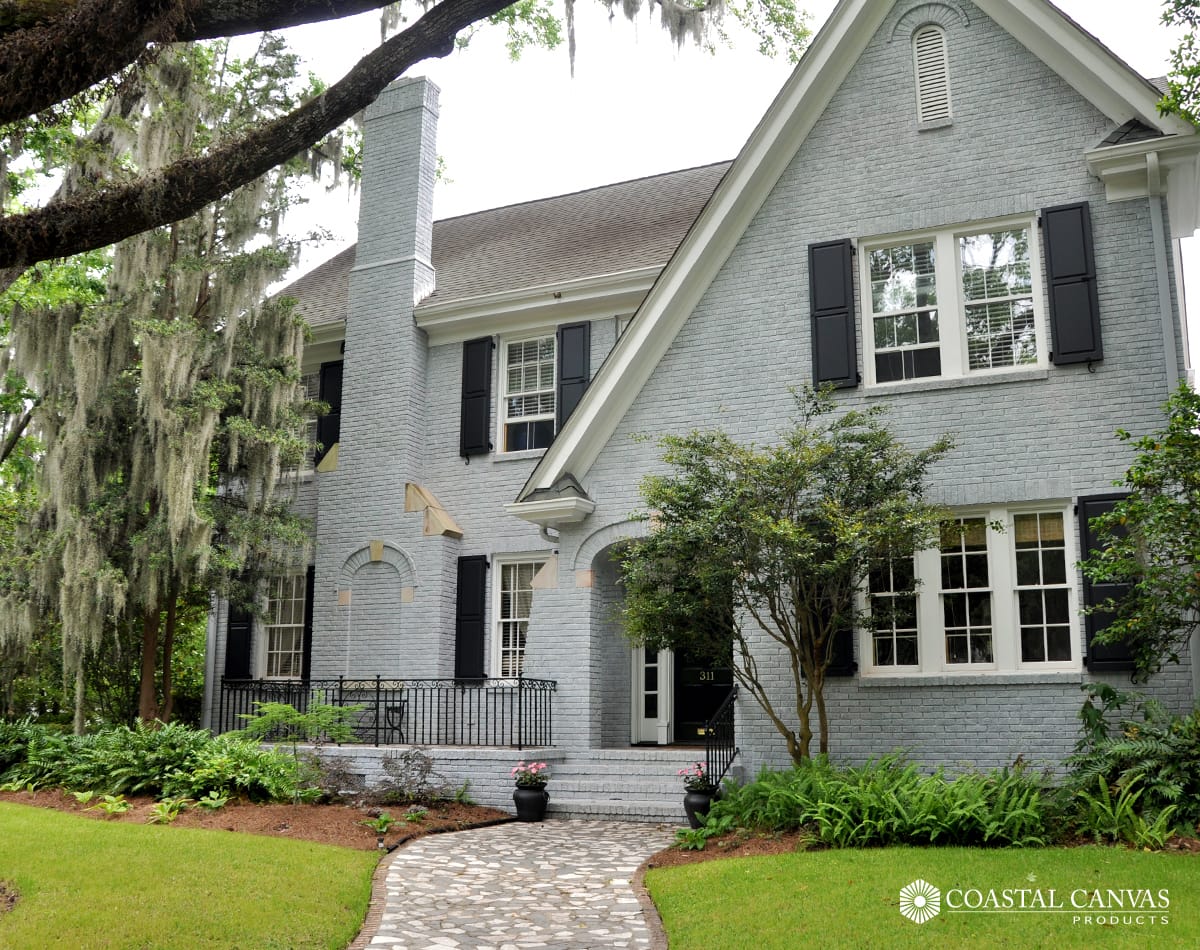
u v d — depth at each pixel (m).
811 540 11.11
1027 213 13.34
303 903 8.05
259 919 7.55
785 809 10.40
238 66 17.89
